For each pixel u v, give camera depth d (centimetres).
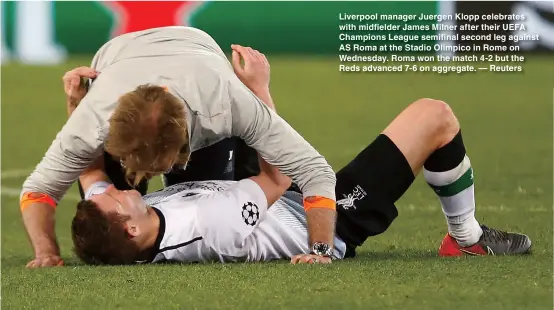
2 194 2500
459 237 1509
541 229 1789
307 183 1336
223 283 1238
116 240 1329
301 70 4788
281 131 1306
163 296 1183
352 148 3091
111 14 5003
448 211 1500
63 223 2122
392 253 1566
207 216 1331
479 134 3275
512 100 3975
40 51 5056
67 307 1152
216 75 1284
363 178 1420
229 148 1484
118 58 1361
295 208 1410
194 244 1334
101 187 1418
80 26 5009
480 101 3975
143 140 1160
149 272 1308
